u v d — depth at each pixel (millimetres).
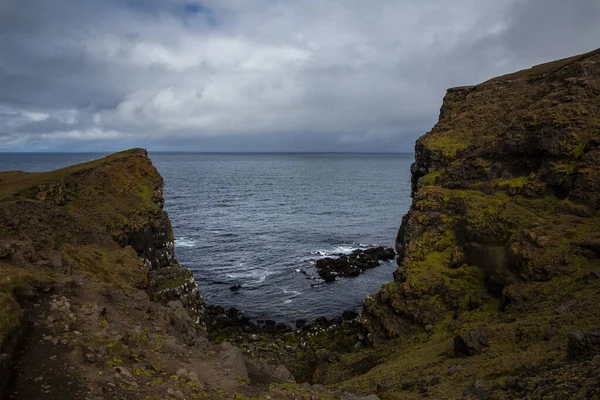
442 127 62125
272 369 19547
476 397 16047
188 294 45094
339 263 68500
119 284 35688
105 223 44562
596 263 29734
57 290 19109
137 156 64000
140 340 16406
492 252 36844
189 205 132500
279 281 62812
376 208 131000
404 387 21766
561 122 42656
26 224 34406
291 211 123938
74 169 51656
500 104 58906
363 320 41625
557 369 15070
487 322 29391
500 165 46875
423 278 39156
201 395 13156
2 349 12586
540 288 29719
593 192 36531
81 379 12484
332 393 17391
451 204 45875
